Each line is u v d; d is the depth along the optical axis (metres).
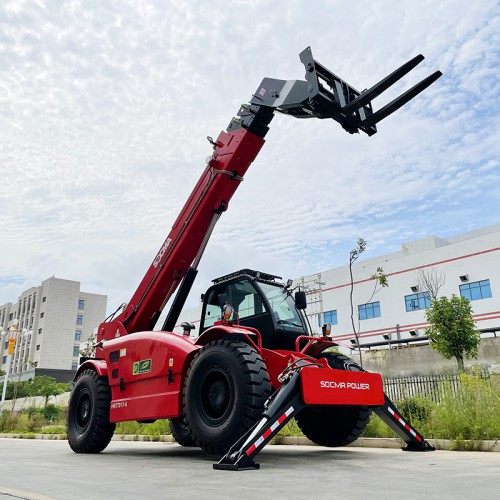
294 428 7.27
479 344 16.72
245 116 5.86
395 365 18.55
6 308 75.12
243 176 6.01
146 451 6.31
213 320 5.62
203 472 3.64
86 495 2.67
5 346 73.19
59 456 5.54
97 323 70.50
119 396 5.77
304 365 4.28
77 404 6.37
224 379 4.32
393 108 4.94
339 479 3.15
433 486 2.82
